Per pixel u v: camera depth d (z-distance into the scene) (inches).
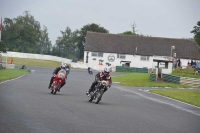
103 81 1462.8
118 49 7308.1
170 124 1058.7
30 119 928.3
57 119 960.9
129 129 904.3
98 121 986.7
